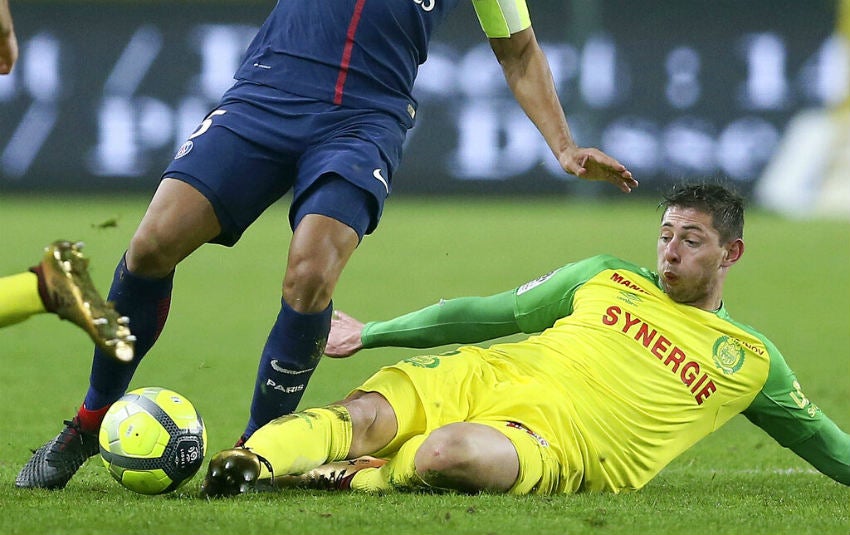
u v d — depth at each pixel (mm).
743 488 17781
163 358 33094
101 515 13781
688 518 14516
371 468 16188
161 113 83250
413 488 15664
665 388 16781
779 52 83938
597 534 13422
